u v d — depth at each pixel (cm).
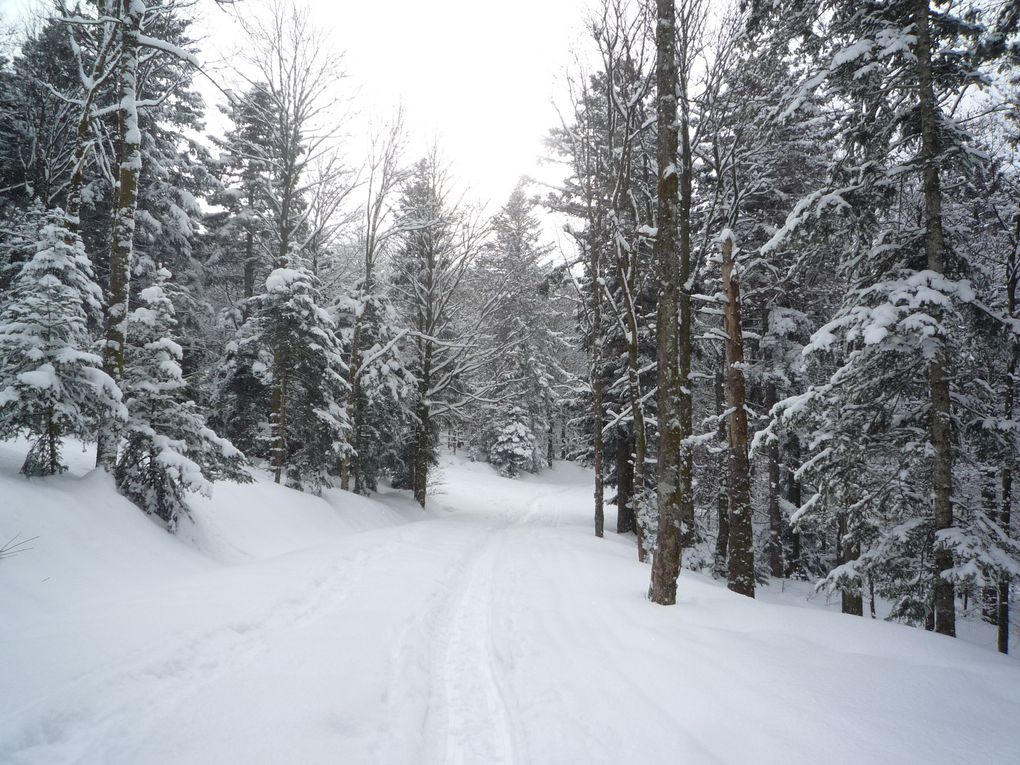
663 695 451
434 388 2442
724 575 1667
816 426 1041
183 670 448
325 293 2259
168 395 991
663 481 791
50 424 794
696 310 1316
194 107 2219
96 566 691
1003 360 1045
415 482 2405
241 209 2441
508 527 2027
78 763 313
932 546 885
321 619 624
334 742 363
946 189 930
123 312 979
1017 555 807
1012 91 972
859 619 709
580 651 572
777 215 1617
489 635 652
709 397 2262
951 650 606
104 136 1173
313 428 1670
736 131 1281
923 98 848
